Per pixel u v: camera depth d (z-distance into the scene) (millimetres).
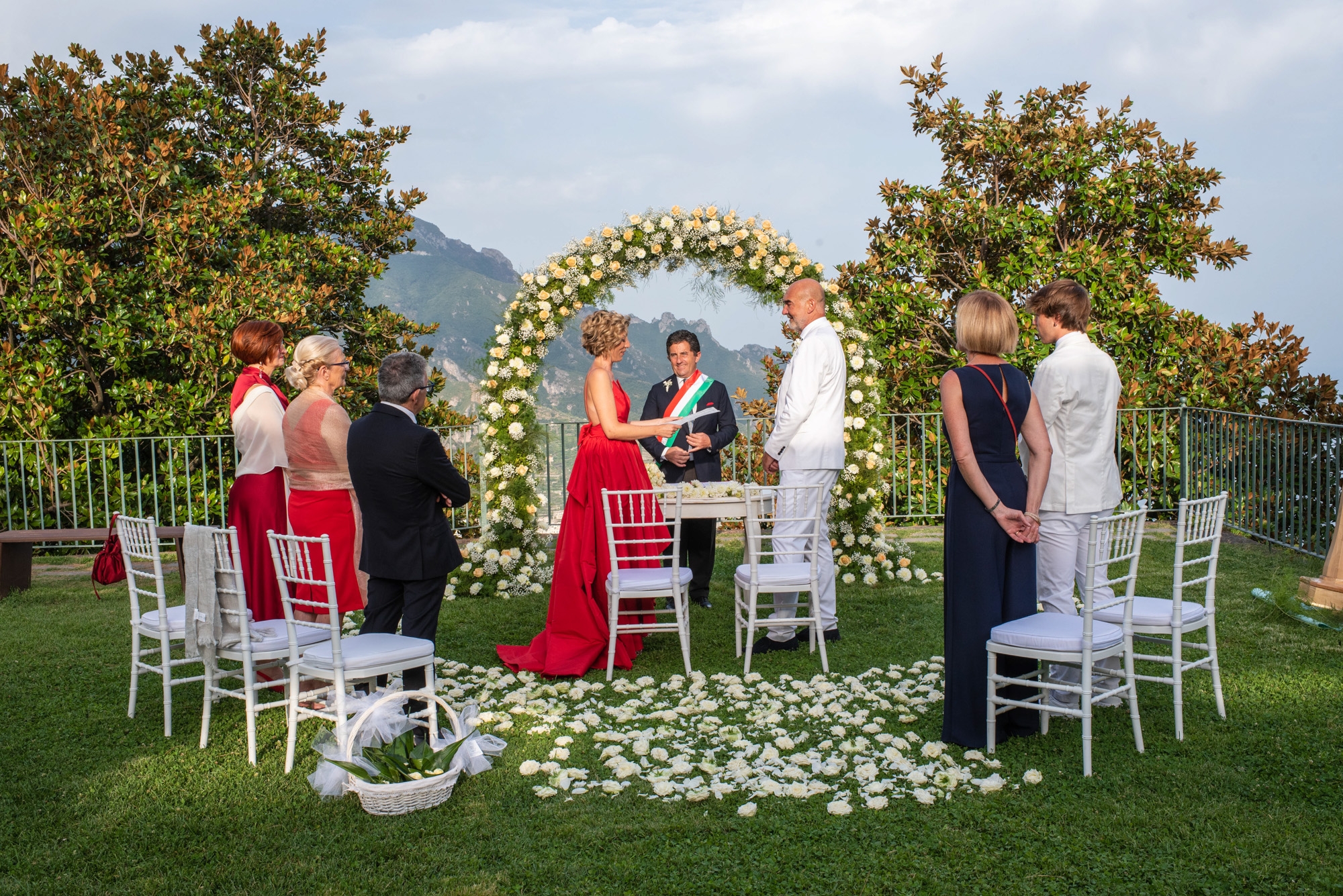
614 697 4570
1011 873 2744
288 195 12703
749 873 2791
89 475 8555
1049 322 4145
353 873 2832
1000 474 3648
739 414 11641
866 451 7566
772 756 3646
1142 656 3758
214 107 12688
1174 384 9984
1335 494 7078
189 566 3748
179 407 9914
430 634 3986
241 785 3506
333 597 3443
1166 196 11172
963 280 11609
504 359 7406
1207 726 3838
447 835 3070
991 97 12125
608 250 7391
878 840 2963
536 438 7422
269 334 4695
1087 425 4020
